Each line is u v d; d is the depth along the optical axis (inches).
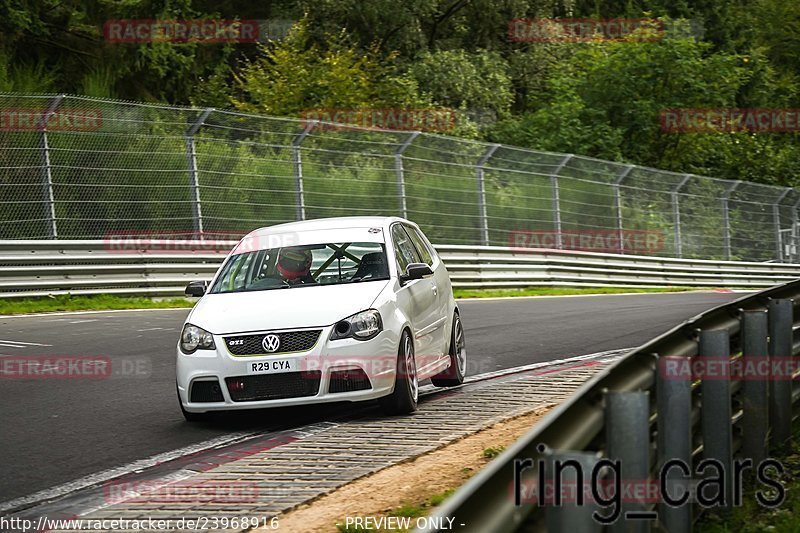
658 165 2637.8
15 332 949.8
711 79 2645.2
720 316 407.2
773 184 2815.0
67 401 617.6
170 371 733.9
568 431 234.5
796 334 492.7
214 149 1398.9
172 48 2036.2
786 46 3956.7
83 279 1225.4
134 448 489.1
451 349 663.8
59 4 1929.1
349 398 528.1
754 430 412.8
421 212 1644.9
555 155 1910.7
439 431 507.8
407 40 2492.6
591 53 2652.6
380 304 551.2
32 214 1235.2
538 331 981.8
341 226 628.4
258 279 594.6
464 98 2415.1
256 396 528.7
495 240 1765.5
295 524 354.0
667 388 309.6
